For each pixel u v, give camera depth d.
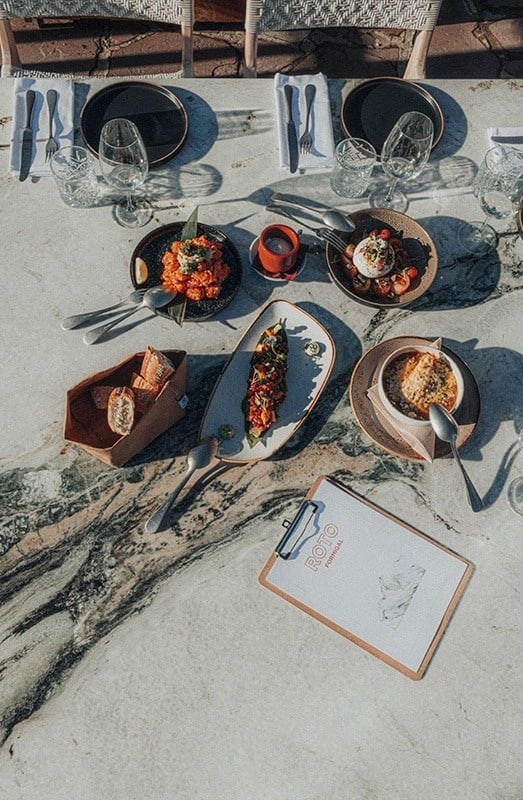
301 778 1.17
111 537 1.30
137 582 1.27
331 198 1.56
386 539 1.31
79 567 1.28
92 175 1.52
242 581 1.28
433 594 1.28
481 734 1.20
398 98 1.64
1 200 1.51
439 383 1.33
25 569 1.27
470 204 1.57
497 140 1.62
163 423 1.32
